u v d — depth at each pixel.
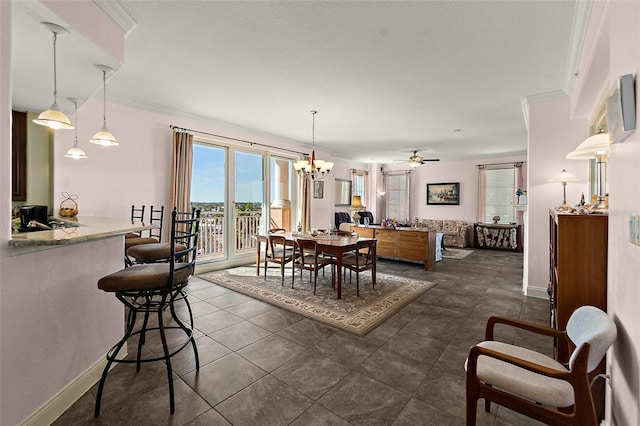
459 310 3.37
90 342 1.94
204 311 3.29
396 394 1.88
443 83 3.39
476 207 8.55
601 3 1.85
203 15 2.18
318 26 2.31
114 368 2.14
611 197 1.51
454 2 2.02
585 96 2.95
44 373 1.59
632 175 1.20
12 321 1.42
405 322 3.02
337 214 8.48
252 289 4.09
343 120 4.94
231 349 2.44
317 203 7.78
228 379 2.03
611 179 1.51
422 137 6.14
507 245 7.68
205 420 1.65
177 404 1.77
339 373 2.11
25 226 2.83
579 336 1.43
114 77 3.27
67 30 1.80
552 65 2.91
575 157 2.48
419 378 2.05
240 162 5.71
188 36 2.46
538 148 3.82
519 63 2.88
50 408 1.61
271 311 3.29
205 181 5.18
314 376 2.07
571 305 1.84
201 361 2.25
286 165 6.82
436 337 2.68
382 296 3.82
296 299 3.68
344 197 8.97
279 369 2.15
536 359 1.53
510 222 8.03
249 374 2.09
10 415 1.41
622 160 1.33
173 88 3.59
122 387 1.93
